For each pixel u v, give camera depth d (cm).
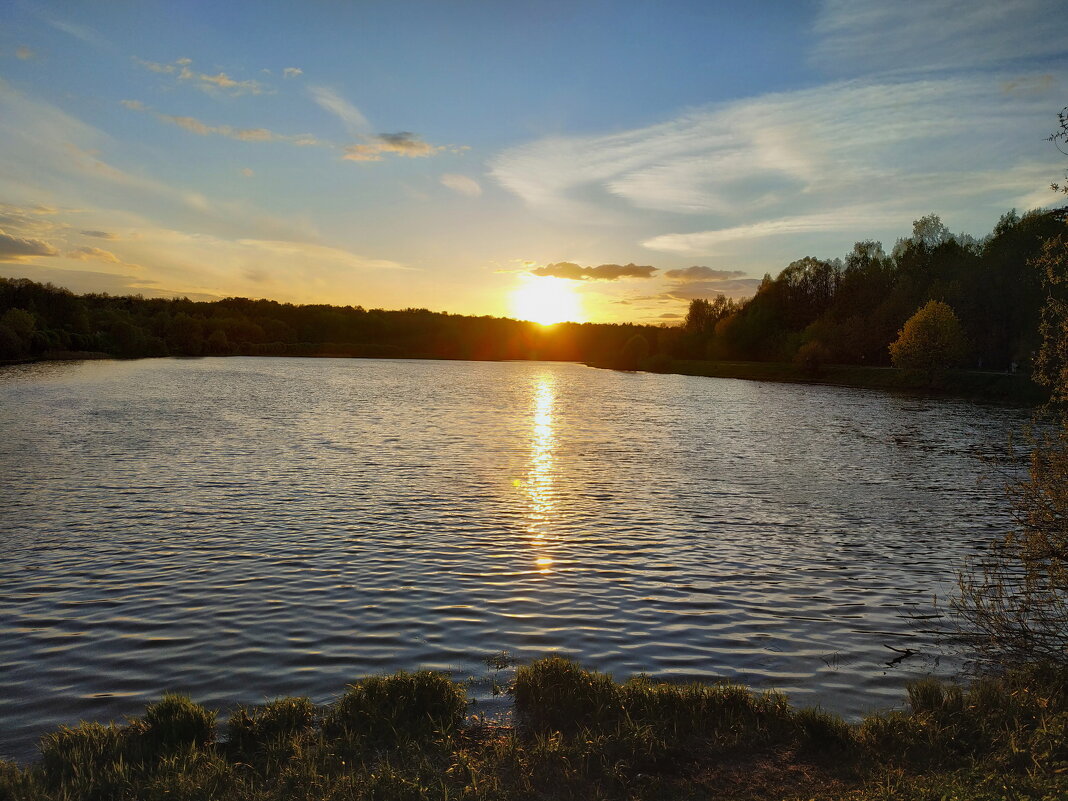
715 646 1248
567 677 975
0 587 1518
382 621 1338
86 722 886
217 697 1015
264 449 3631
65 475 2838
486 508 2383
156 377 9812
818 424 5453
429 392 8425
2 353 13312
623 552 1878
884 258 14612
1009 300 9406
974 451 4022
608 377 13425
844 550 1942
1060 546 1109
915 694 979
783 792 738
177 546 1856
